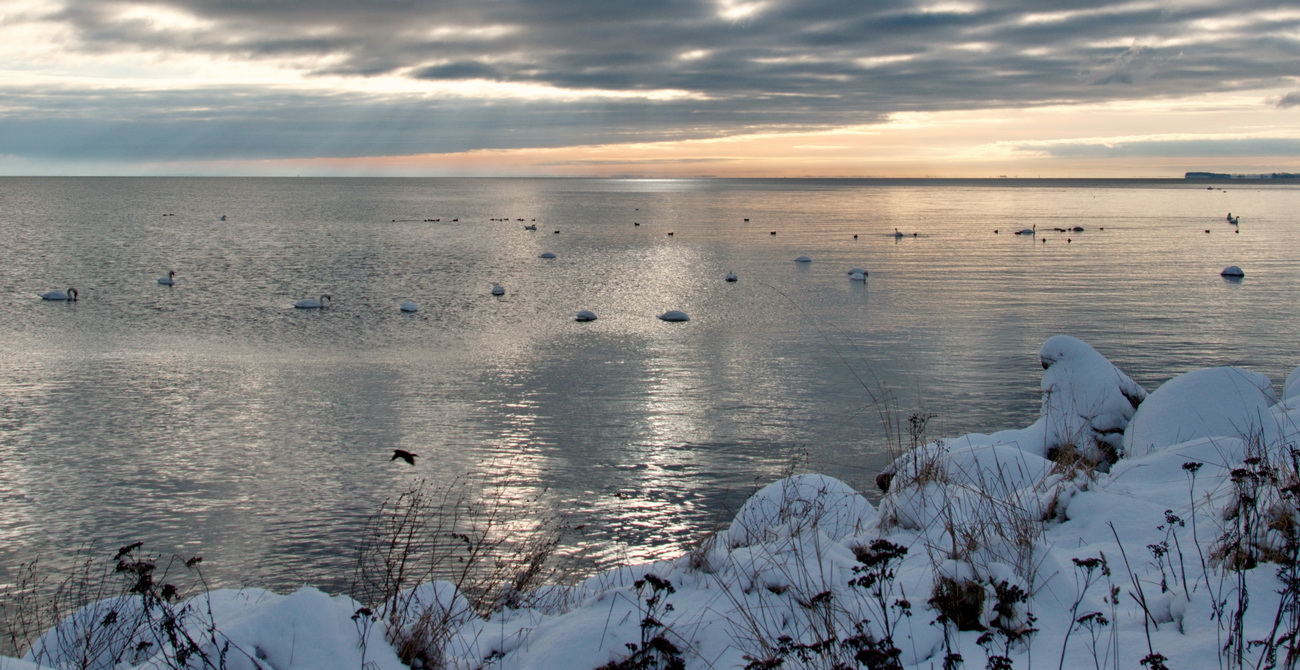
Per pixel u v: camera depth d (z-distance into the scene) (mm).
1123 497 7828
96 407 27578
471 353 36188
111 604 6359
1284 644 4781
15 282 57656
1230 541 6320
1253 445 9469
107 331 41000
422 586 6770
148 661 5180
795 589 5910
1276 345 36812
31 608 14305
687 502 19812
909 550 7078
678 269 68375
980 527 6816
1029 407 27406
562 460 22703
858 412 26906
